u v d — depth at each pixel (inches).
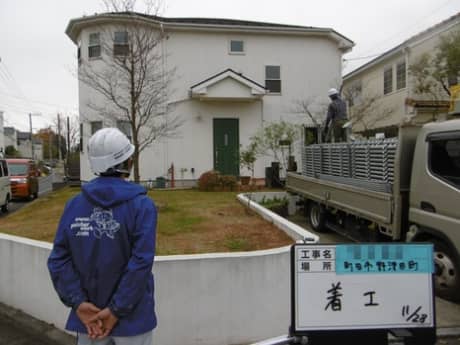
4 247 196.5
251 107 681.0
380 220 236.4
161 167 651.5
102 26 597.3
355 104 887.1
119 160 90.7
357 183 272.7
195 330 157.2
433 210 203.9
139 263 82.0
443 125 200.4
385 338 106.3
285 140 613.6
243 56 682.2
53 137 2664.9
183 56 661.9
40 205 447.2
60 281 87.0
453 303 201.9
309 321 104.3
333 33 697.0
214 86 636.1
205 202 411.8
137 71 463.8
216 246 219.0
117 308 81.0
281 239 232.4
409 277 106.6
